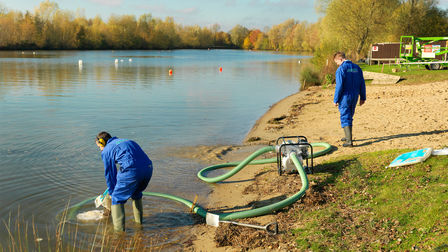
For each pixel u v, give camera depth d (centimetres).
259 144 1020
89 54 8775
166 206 618
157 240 504
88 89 2338
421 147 715
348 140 823
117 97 1984
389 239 412
